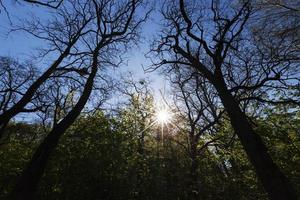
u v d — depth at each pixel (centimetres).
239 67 1834
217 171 2431
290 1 1371
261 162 1091
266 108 1852
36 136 2338
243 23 1438
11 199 1083
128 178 2223
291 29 1414
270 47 1518
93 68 1526
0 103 1864
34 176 1141
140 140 2516
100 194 2114
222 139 2230
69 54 1568
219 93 1322
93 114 2230
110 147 2192
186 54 1517
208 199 2291
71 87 1769
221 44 1422
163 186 2298
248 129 1184
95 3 1653
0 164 2091
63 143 2094
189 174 2369
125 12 1691
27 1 1188
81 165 2100
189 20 1483
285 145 1878
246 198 2131
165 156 2553
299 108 1795
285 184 1035
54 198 2031
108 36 1647
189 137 2728
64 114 2191
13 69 1898
